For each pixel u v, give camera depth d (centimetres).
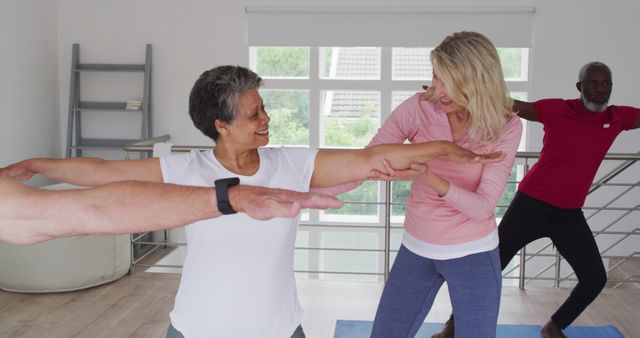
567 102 292
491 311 209
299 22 645
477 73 192
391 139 217
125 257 426
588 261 294
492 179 202
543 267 644
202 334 157
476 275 207
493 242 209
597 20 625
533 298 387
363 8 637
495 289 209
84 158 167
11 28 602
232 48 655
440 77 196
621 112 290
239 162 163
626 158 387
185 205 75
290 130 675
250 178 158
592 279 297
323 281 412
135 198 74
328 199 80
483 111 195
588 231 295
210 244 154
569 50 629
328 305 374
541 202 291
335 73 666
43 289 394
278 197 79
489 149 204
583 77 284
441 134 210
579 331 336
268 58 668
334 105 672
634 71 626
